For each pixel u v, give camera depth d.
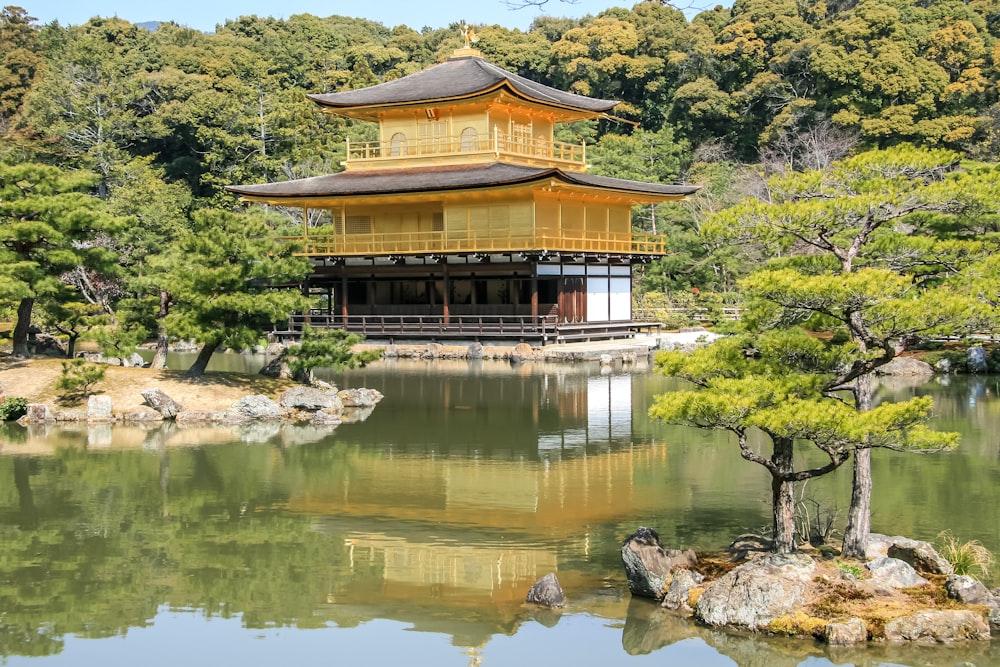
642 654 19.38
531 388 49.12
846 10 120.81
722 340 22.50
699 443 36.38
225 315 43.69
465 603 21.95
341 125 108.06
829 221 20.83
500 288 67.50
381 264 68.62
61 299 46.66
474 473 32.25
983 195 19.91
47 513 28.52
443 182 65.62
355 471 32.69
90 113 105.69
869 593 20.12
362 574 23.67
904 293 20.31
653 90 120.38
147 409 41.75
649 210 88.56
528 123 74.62
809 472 21.16
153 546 25.75
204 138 105.12
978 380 49.59
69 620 21.55
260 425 40.50
